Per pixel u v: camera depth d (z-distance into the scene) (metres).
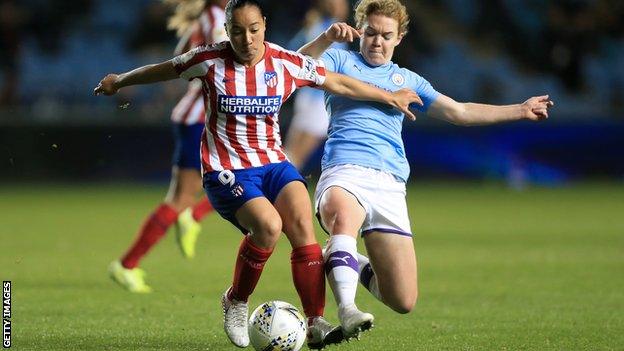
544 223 57.66
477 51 99.75
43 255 41.75
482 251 43.94
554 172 86.38
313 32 49.75
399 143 22.16
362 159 21.47
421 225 56.59
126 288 31.36
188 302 29.03
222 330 24.17
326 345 20.45
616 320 25.75
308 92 52.22
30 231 52.28
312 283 20.33
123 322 25.27
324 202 21.16
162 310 27.42
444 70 97.12
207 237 51.00
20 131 83.81
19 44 94.38
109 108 86.81
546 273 36.50
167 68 20.53
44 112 88.25
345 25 21.84
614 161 86.81
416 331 24.03
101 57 95.06
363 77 22.23
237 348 21.70
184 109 32.97
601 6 102.75
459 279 34.88
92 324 24.88
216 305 28.44
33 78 92.81
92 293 30.80
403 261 21.30
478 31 101.69
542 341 22.55
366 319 18.83
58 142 84.12
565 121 86.12
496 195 78.31
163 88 87.00
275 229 20.09
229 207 20.50
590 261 40.28
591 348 21.61
